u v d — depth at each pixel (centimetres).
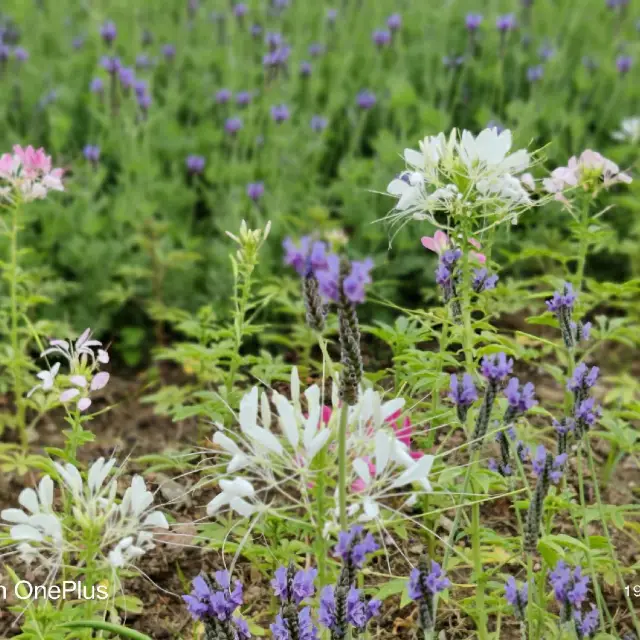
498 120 252
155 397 176
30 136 264
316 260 120
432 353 149
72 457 145
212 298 220
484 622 137
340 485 123
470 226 142
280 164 248
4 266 171
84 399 142
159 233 225
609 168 157
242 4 291
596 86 301
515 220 145
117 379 201
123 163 242
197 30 340
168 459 154
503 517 160
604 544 144
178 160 266
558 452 138
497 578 150
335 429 127
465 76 293
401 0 337
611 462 167
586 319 217
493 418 143
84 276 220
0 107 271
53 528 129
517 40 307
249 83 281
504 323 208
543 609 136
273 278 187
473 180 139
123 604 146
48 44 341
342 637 125
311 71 289
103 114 275
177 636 149
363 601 128
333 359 190
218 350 162
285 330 209
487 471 138
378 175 230
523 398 131
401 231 220
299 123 279
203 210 264
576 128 257
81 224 230
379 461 125
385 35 277
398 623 148
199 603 124
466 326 143
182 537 159
